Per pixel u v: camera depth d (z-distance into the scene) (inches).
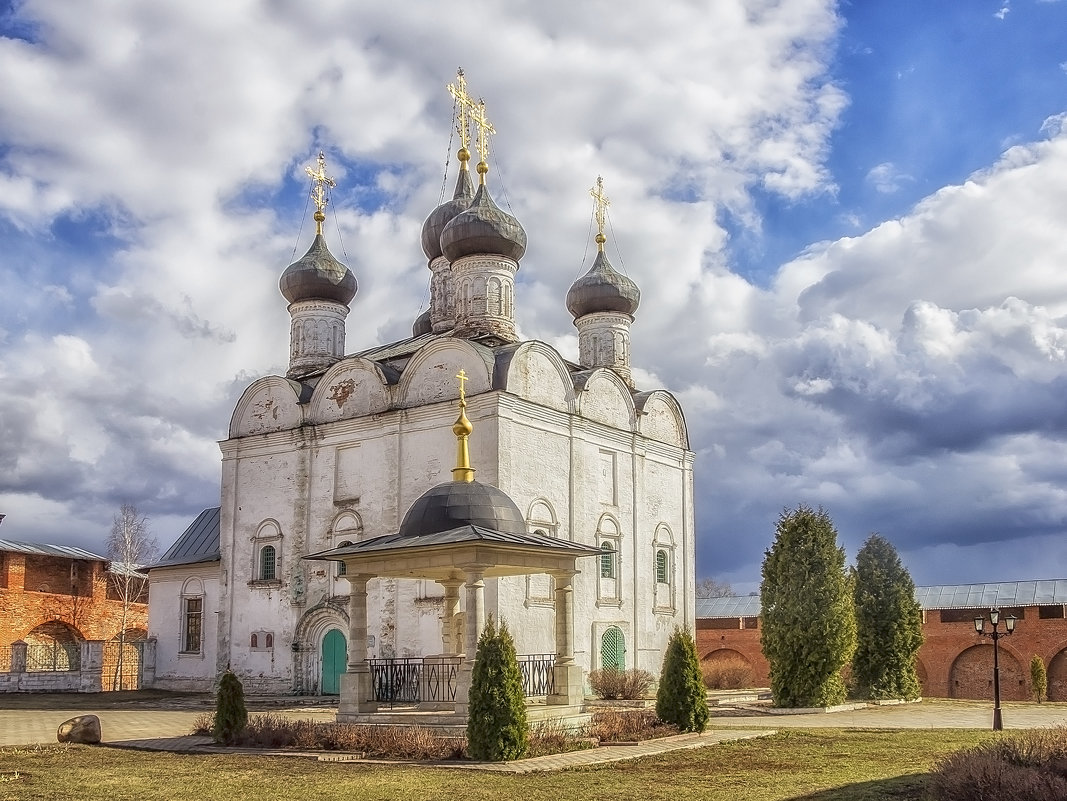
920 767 691.4
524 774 665.0
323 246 1788.9
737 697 1494.8
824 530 1312.7
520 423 1348.4
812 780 635.5
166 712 1269.7
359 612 904.9
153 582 1748.3
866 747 812.6
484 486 922.1
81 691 1674.5
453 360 1381.6
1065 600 2070.6
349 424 1457.9
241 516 1558.8
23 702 1455.5
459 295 1577.3
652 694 1411.2
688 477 1711.4
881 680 1446.9
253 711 1203.2
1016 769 526.3
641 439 1595.7
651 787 611.5
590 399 1513.3
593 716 921.5
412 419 1385.3
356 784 626.2
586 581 1437.0
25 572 1946.4
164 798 581.3
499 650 746.2
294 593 1470.2
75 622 1984.5
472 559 826.8
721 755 761.0
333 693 1411.2
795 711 1235.9
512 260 1589.6
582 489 1449.3
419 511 904.3
